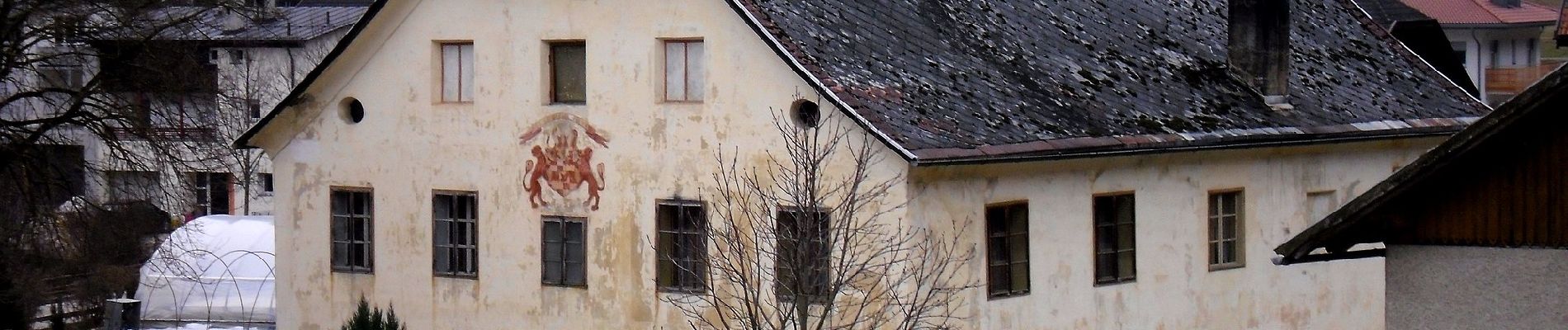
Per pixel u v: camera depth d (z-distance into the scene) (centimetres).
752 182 2603
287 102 3103
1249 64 3256
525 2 2900
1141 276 2930
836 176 2595
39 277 3791
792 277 2473
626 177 2827
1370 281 3356
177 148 4212
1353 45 3625
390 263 3066
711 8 2714
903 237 2536
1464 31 6272
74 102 3625
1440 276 1855
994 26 2989
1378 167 3372
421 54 3002
